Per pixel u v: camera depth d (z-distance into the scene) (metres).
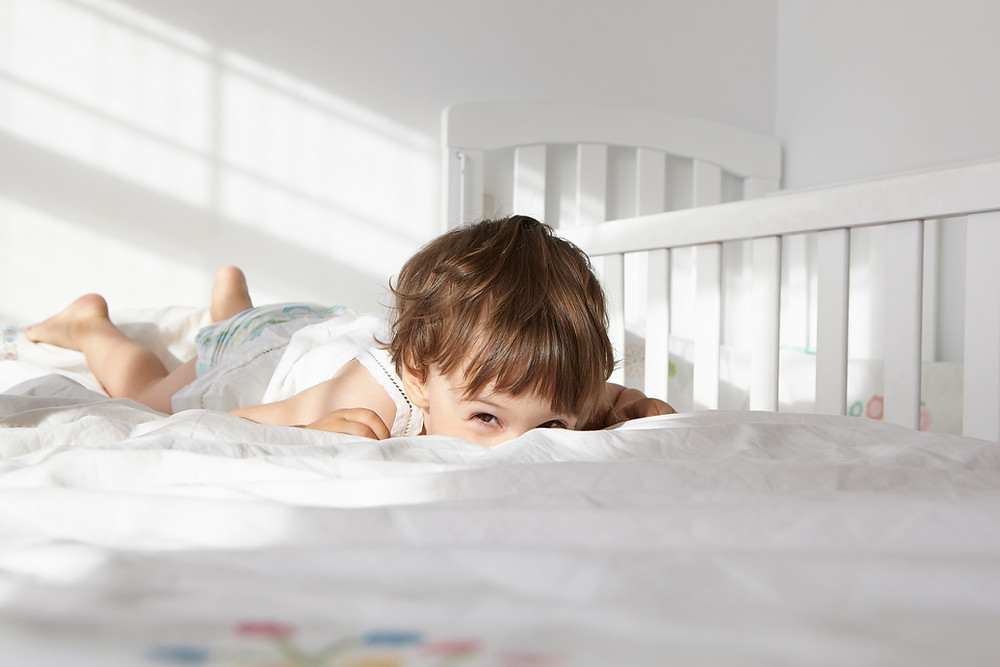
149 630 0.20
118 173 1.76
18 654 0.18
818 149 2.14
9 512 0.36
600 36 2.10
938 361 1.83
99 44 1.74
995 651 0.20
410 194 1.95
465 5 1.98
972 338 0.94
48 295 1.72
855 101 2.04
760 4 2.24
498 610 0.22
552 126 1.94
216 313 1.61
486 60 2.00
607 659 0.18
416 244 1.96
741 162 2.13
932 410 1.71
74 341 1.53
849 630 0.21
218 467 0.49
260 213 1.85
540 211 1.94
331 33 1.89
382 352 1.07
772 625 0.21
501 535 0.33
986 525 0.34
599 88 2.10
